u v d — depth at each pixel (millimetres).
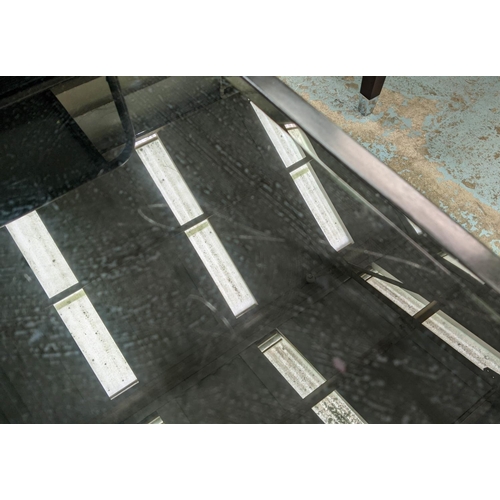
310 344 1461
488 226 2486
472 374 1392
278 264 1585
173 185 1737
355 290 1523
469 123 2766
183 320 1518
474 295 1521
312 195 1713
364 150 1787
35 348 1512
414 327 1466
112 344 1512
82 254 1615
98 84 1918
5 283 1591
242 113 1856
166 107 1858
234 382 1425
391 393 1383
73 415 1440
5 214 1696
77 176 1748
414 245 1619
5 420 1451
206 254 1612
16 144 1816
